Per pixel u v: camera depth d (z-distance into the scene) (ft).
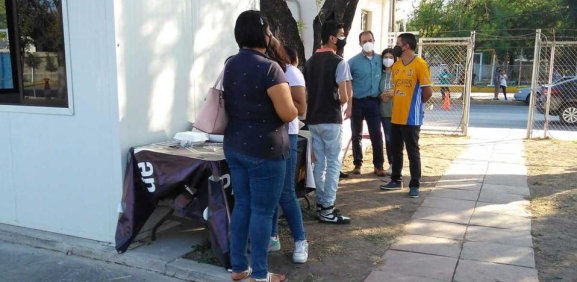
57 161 14.06
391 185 19.92
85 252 13.48
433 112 53.72
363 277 12.08
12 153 14.78
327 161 15.71
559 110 44.83
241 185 11.03
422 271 12.37
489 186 20.49
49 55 13.65
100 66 12.75
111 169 13.19
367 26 35.63
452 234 14.96
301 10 29.22
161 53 13.83
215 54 15.94
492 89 90.22
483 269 12.47
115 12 12.32
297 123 12.88
